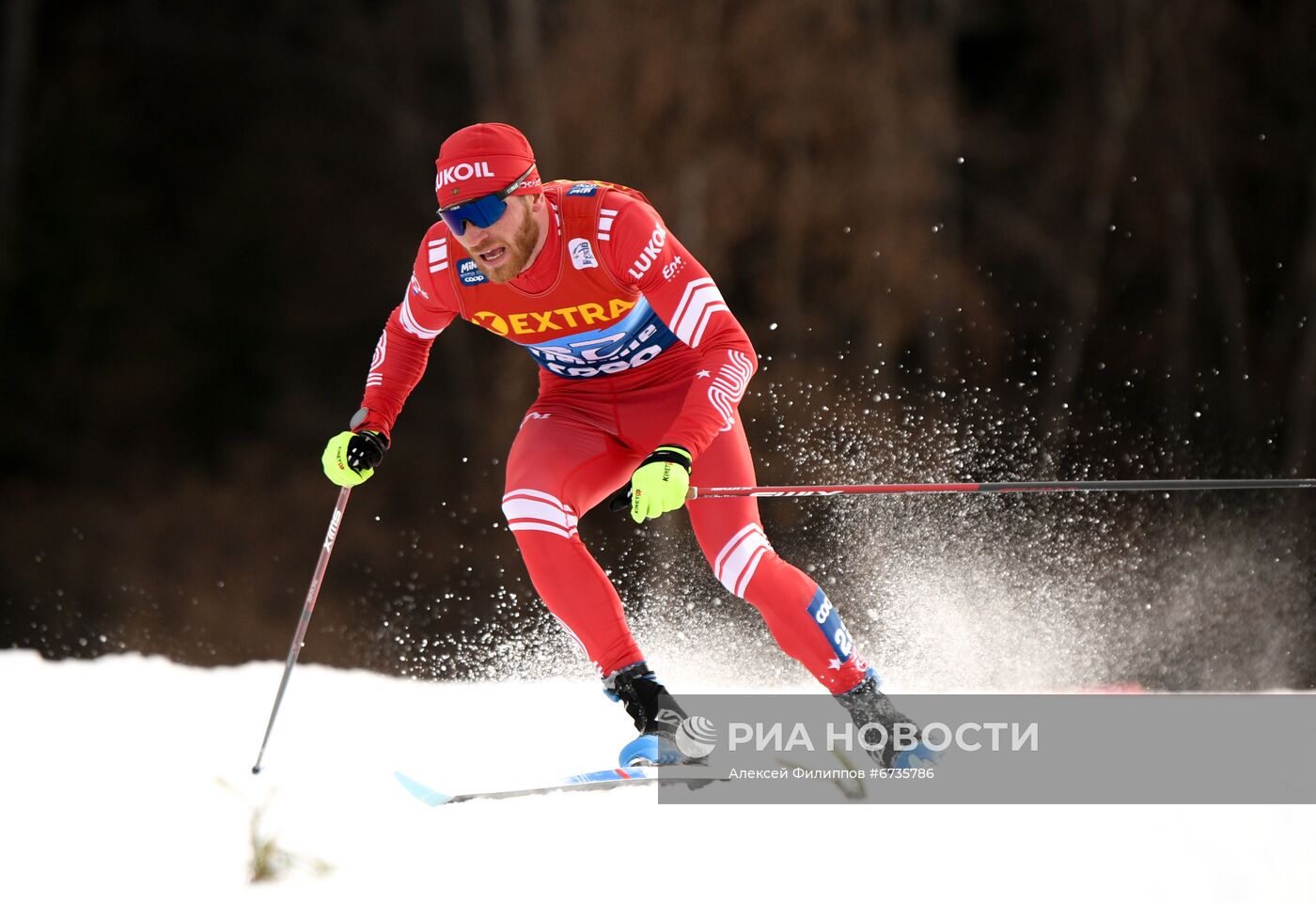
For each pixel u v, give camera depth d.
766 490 10.88
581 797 10.02
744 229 52.03
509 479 11.45
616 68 52.62
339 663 50.28
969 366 54.53
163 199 63.69
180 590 54.78
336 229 63.09
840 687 10.87
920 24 57.53
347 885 8.59
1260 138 56.06
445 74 62.72
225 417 61.56
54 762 10.95
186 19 63.75
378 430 11.95
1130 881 8.96
